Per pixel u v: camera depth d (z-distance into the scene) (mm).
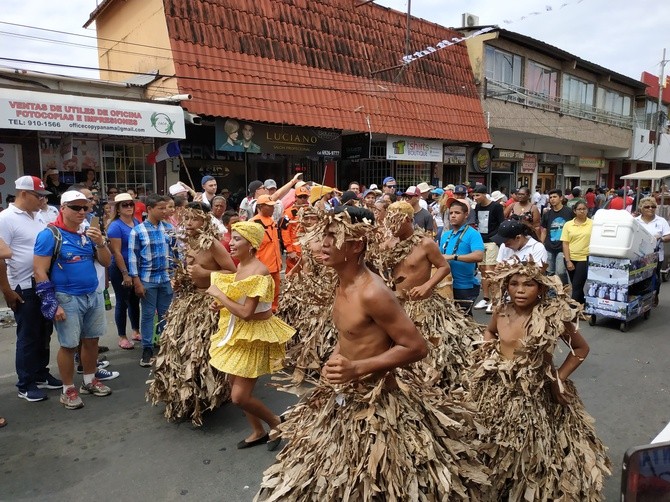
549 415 2947
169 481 3613
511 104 19141
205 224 4492
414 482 2311
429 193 13039
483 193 8312
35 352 4930
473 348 4332
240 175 13359
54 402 4891
